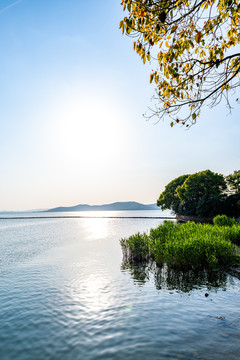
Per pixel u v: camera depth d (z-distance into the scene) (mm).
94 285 12305
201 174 55000
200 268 13555
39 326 7645
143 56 4438
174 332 6738
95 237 39500
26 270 16312
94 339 6625
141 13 4086
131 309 8758
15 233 51000
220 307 8500
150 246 18234
